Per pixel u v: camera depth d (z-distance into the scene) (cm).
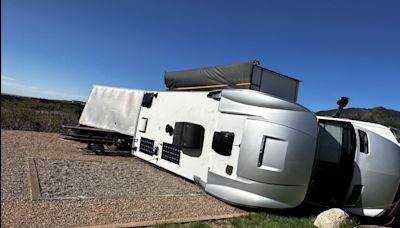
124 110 941
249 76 630
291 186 494
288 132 496
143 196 509
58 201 428
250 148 506
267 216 480
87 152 890
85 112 1052
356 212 534
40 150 812
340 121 564
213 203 525
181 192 571
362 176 524
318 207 604
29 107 1722
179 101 732
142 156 837
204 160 610
